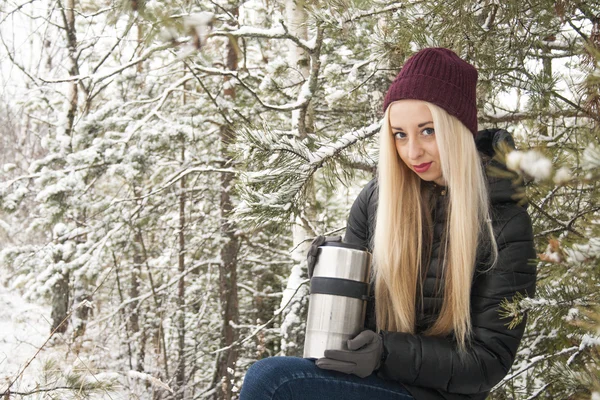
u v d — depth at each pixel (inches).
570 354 89.5
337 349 60.3
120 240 261.7
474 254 62.6
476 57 97.2
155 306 322.7
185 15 47.4
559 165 52.3
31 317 319.0
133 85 282.4
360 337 59.7
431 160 64.9
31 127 468.4
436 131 62.9
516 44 96.3
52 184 251.6
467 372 59.2
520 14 93.4
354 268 62.8
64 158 266.5
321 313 62.4
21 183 272.1
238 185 97.8
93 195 289.7
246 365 293.3
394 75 133.1
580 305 56.8
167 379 272.1
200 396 280.1
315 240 66.2
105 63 316.8
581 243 51.3
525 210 63.7
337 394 59.2
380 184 69.6
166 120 243.4
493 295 61.4
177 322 318.3
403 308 66.2
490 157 67.6
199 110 256.4
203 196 289.9
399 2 108.9
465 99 64.1
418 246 67.1
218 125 251.6
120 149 240.5
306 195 102.6
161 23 46.6
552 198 73.9
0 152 462.9
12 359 171.8
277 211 96.5
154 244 370.9
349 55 166.4
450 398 61.1
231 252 283.3
